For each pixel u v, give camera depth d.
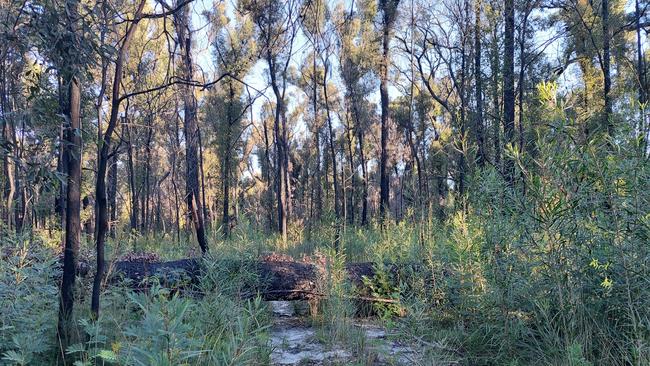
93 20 3.71
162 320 2.80
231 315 4.36
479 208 5.05
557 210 3.76
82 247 6.18
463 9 12.67
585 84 14.08
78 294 4.77
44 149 3.52
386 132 21.55
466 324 5.20
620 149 3.70
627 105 3.90
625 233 3.63
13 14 3.34
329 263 6.64
